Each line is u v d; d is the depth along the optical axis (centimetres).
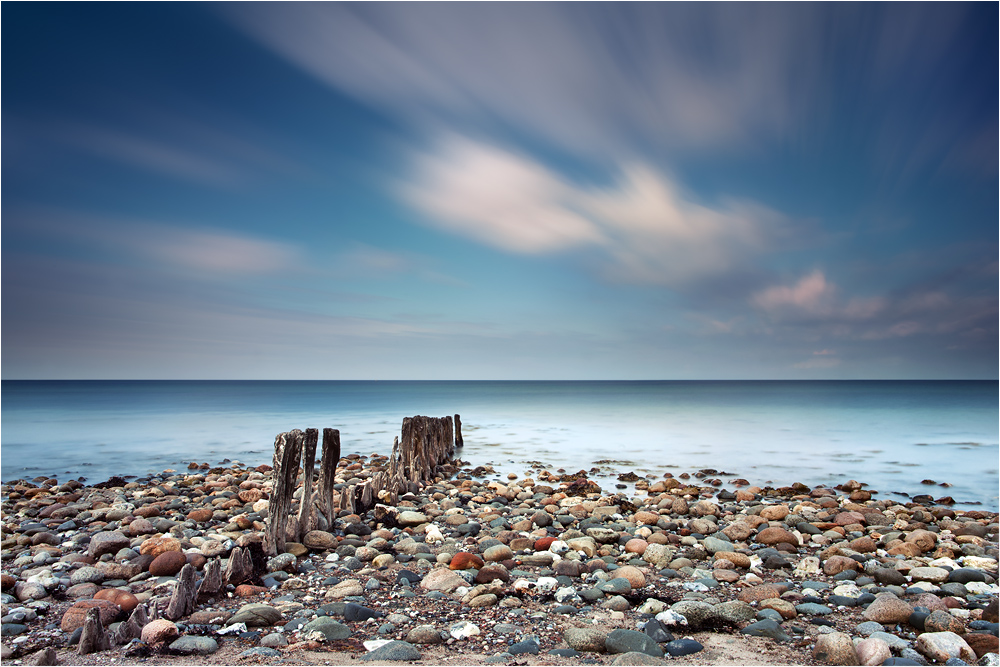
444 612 613
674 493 1455
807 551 911
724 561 793
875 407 4891
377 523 1027
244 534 900
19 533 962
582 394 8575
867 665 496
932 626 558
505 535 924
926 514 1160
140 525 954
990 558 808
